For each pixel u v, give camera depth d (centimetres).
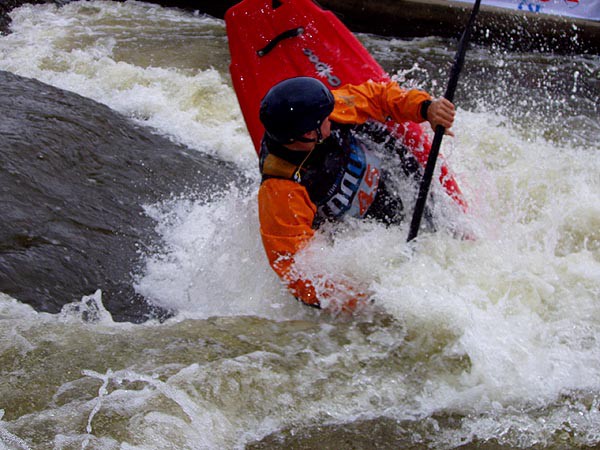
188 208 429
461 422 255
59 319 320
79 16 859
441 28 798
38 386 264
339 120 320
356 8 795
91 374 271
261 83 425
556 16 766
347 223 335
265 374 271
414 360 282
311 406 258
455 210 367
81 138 470
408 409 260
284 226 301
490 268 331
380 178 338
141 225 406
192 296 354
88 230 389
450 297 309
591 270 336
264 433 246
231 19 436
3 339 296
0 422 245
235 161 524
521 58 760
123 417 247
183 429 243
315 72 420
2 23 813
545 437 249
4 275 343
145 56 727
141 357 283
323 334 301
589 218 386
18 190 402
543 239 369
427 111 324
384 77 419
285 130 287
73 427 242
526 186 420
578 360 280
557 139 559
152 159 476
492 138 535
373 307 311
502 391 267
